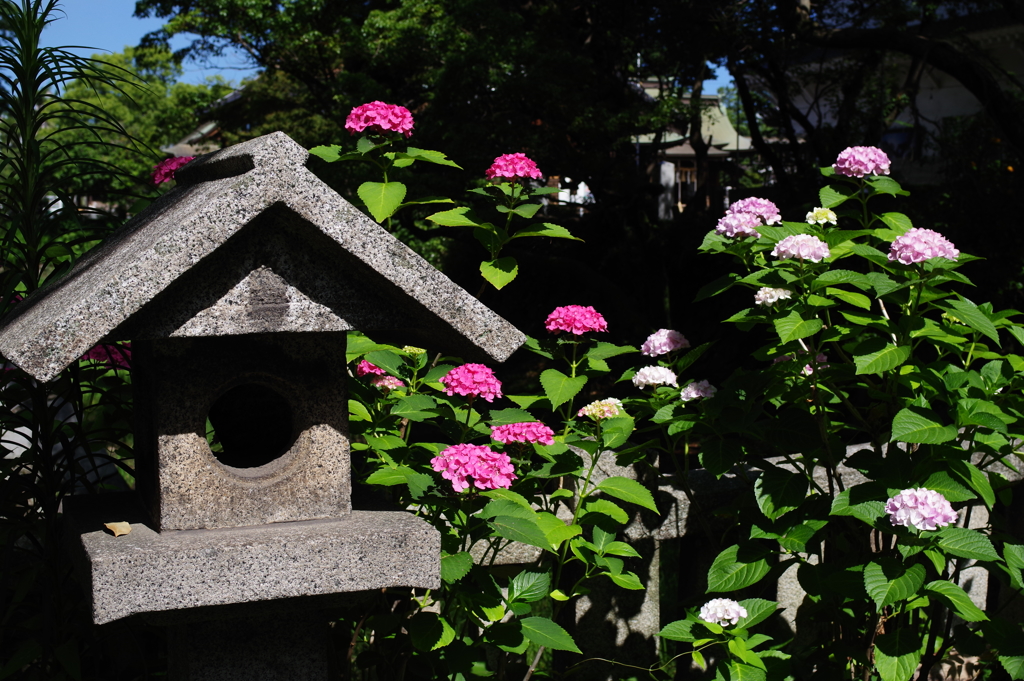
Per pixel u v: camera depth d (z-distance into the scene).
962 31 11.11
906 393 2.51
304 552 1.71
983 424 2.10
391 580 1.78
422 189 8.61
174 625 2.00
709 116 13.29
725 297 11.16
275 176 1.61
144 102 21.91
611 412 2.41
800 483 2.32
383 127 2.49
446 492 2.11
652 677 2.58
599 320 2.71
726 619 2.22
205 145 19.62
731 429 2.33
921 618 2.77
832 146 12.06
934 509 1.97
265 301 1.74
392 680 2.36
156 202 2.49
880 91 12.30
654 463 2.78
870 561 2.25
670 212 14.80
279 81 13.85
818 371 2.46
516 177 2.67
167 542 1.69
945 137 11.41
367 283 1.82
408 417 2.23
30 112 2.53
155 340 1.74
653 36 11.19
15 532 2.34
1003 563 2.34
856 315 2.37
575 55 10.16
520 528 1.98
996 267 9.20
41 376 1.49
